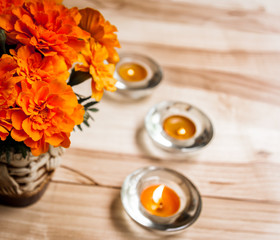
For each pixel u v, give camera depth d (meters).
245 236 0.37
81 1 0.59
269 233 0.38
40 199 0.37
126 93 0.47
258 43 0.59
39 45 0.28
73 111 0.28
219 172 0.42
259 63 0.56
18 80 0.26
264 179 0.42
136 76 0.49
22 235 0.35
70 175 0.40
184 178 0.39
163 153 0.43
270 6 0.69
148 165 0.42
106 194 0.39
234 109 0.49
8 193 0.34
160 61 0.53
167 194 0.38
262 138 0.46
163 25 0.59
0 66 0.27
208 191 0.40
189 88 0.51
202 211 0.38
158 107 0.45
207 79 0.52
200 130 0.44
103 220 0.37
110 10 0.60
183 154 0.43
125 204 0.36
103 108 0.46
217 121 0.47
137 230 0.36
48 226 0.36
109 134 0.44
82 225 0.36
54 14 0.28
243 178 0.42
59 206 0.37
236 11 0.66
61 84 0.28
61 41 0.28
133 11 0.61
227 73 0.54
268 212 0.39
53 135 0.28
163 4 0.64
